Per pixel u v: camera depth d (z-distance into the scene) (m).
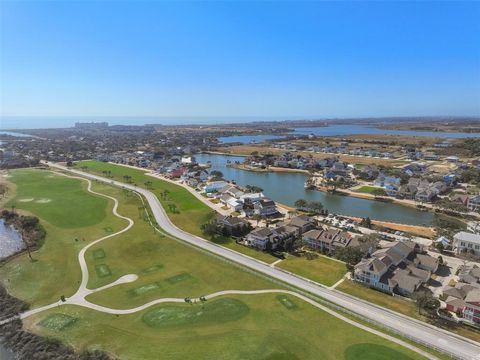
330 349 51.41
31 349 53.41
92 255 87.75
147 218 117.12
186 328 57.25
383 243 90.25
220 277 74.94
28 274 78.50
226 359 49.66
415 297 62.41
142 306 64.31
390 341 53.09
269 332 55.53
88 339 55.28
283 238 94.94
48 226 109.81
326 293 67.75
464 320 58.75
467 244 86.19
